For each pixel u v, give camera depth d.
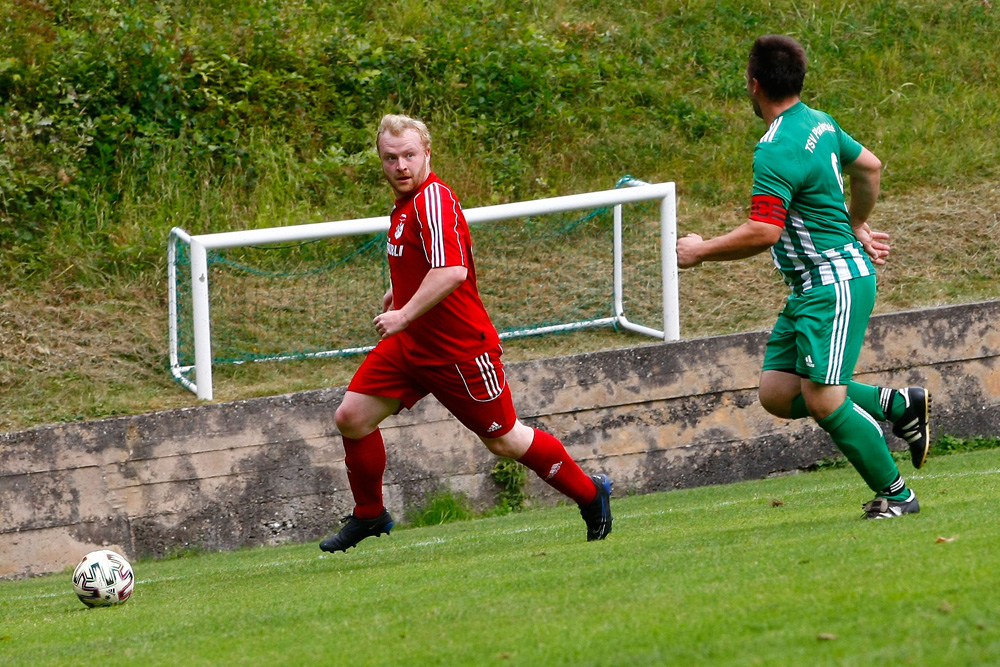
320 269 35.78
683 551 14.70
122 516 27.38
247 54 41.75
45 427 27.08
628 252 37.19
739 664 8.38
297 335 33.38
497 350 17.30
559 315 34.78
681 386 30.69
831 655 8.32
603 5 50.41
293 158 39.62
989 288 35.47
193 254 29.75
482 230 37.44
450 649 9.99
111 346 32.56
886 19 50.62
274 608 13.87
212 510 27.86
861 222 17.31
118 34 40.12
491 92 43.44
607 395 30.25
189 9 44.19
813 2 51.31
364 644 10.69
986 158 42.47
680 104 44.97
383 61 43.31
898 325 31.53
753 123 44.84
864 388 17.09
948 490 19.91
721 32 49.47
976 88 47.41
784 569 12.05
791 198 15.62
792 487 26.94
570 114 43.25
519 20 47.69
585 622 10.46
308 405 28.47
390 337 17.27
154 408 30.06
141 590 18.92
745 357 31.05
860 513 17.66
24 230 35.53
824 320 15.74
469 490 29.50
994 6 51.81
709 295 36.00
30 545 26.91
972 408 32.00
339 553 23.03
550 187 40.75
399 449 28.94
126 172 37.81
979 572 10.54
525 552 17.58
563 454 17.77
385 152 16.59
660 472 30.56
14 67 38.25
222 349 32.50
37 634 14.41
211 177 38.34
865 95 46.41
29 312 33.28
